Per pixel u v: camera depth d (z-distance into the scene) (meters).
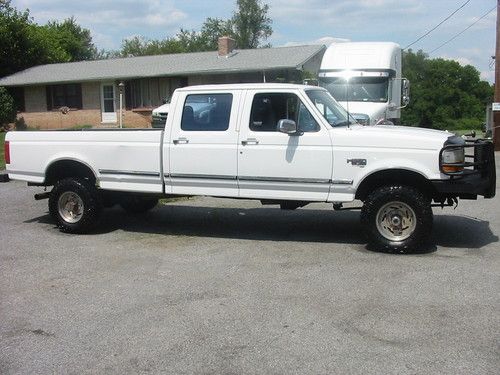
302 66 28.50
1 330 4.93
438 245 7.46
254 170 7.51
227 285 6.00
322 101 7.70
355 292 5.70
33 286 6.08
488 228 8.43
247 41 69.31
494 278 6.05
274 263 6.77
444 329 4.75
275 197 7.50
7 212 10.15
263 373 4.07
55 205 8.53
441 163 6.83
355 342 4.54
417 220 6.93
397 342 4.53
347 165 7.15
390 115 16.45
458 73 69.56
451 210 9.80
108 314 5.25
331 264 6.68
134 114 32.22
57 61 40.53
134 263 6.89
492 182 7.14
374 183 7.38
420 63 69.94
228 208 10.25
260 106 7.52
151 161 7.99
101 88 32.75
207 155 7.68
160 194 8.41
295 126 7.19
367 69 16.27
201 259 7.01
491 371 4.02
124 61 34.84
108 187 8.30
